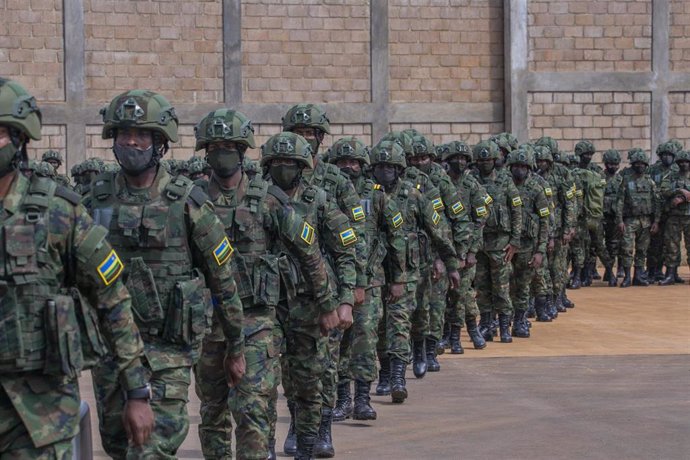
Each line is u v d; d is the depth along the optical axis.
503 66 33.47
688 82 34.03
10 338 5.61
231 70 31.91
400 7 32.97
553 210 21.77
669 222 29.27
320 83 32.50
